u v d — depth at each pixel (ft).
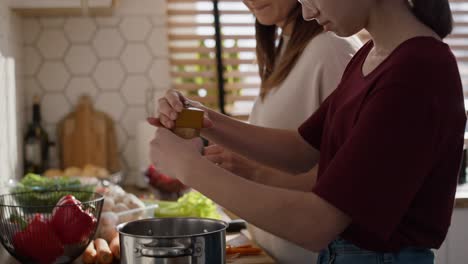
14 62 9.37
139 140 10.01
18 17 9.87
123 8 10.44
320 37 5.48
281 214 3.67
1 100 8.38
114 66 10.48
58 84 10.40
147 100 10.53
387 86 3.47
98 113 10.46
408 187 3.43
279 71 5.71
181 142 4.06
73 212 4.90
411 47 3.57
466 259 7.84
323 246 3.72
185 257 3.91
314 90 5.46
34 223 4.82
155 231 4.50
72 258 5.00
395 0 3.76
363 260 3.92
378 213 3.41
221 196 3.81
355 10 3.71
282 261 5.59
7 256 5.31
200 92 10.68
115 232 5.83
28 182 7.74
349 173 3.44
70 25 10.37
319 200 3.59
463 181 8.71
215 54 10.48
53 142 10.15
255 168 5.63
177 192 8.63
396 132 3.39
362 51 4.27
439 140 3.47
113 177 9.07
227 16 10.46
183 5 10.53
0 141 8.25
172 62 10.51
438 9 3.72
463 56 10.53
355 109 3.75
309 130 4.93
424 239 3.77
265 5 5.71
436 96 3.42
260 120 5.99
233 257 5.44
